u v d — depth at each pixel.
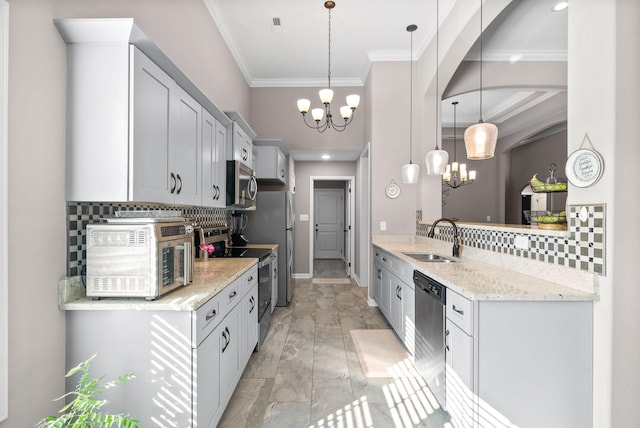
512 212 7.15
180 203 1.87
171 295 1.52
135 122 1.41
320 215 8.48
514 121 5.98
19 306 1.20
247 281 2.36
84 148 1.40
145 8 1.92
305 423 1.83
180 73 1.74
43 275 1.30
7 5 1.12
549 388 1.56
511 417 1.56
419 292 2.31
